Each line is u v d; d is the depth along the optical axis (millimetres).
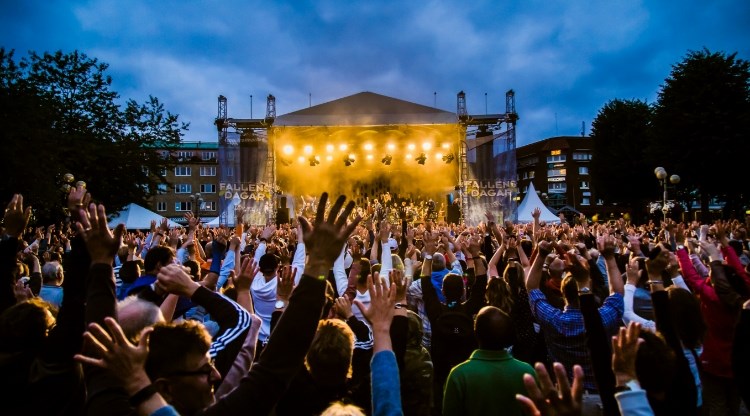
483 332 3352
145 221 26734
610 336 3955
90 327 1659
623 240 10070
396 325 3400
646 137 36969
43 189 19500
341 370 2902
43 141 20219
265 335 5074
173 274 2740
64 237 12906
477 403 3232
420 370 3703
